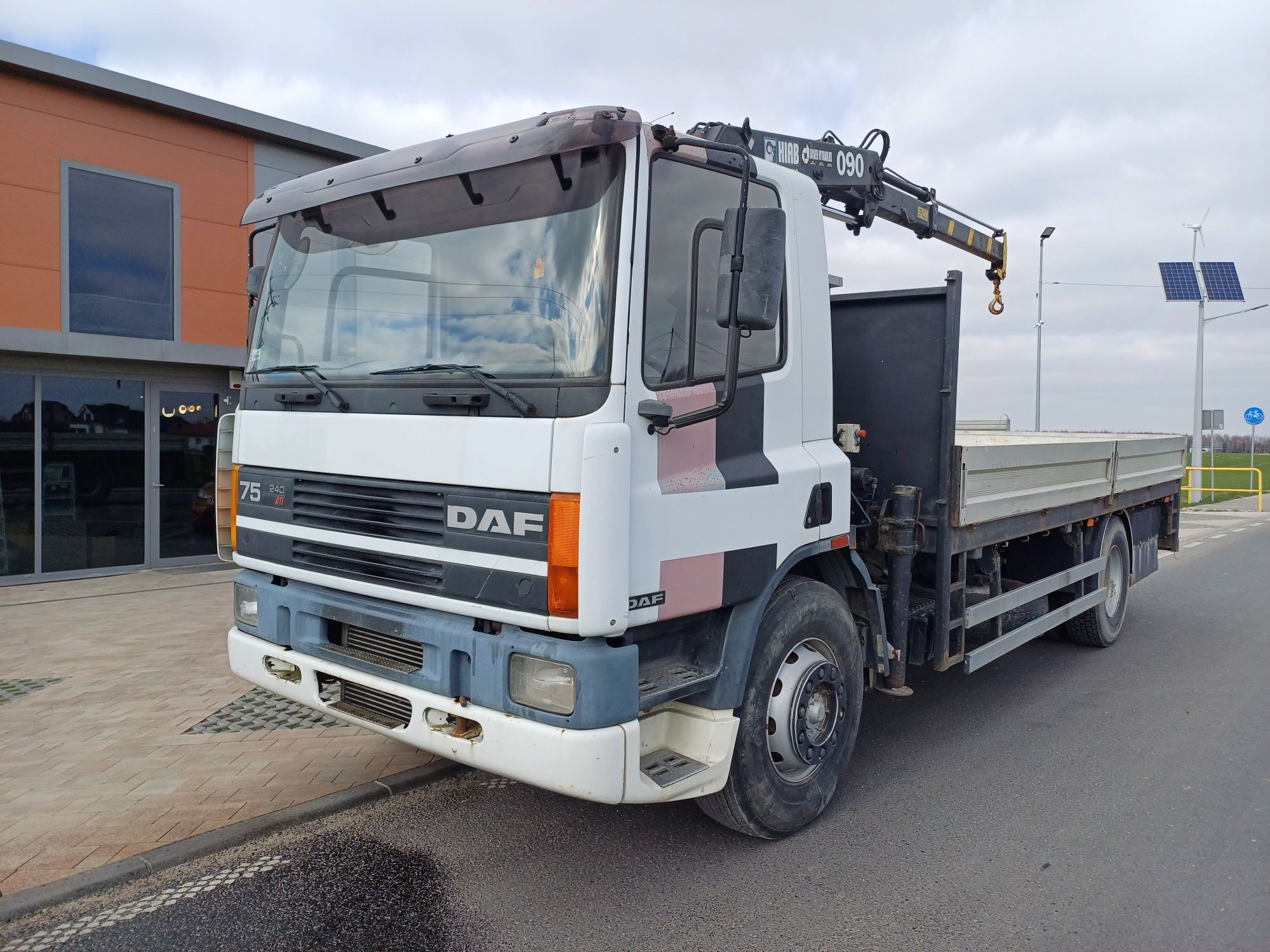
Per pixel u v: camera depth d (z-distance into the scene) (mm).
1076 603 6941
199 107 10461
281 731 5332
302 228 4133
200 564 11258
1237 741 5465
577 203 3201
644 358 3170
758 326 3139
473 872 3770
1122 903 3533
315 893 3584
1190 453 28984
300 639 3961
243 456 4250
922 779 4852
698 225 3320
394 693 3508
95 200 9969
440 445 3340
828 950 3209
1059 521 6309
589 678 3045
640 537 3168
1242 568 12852
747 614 3701
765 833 3967
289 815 4188
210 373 11203
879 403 4953
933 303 4734
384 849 3967
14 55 9117
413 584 3453
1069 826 4258
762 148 4879
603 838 4102
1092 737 5531
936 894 3604
